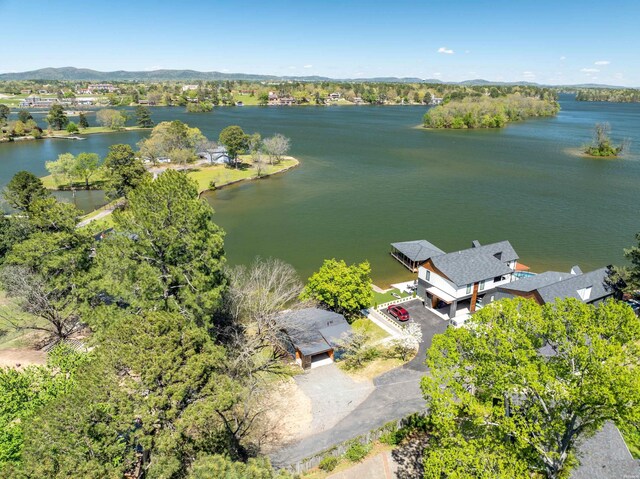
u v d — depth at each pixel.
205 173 126.94
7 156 155.25
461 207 94.50
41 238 41.69
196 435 25.86
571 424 21.11
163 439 21.33
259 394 34.72
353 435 32.09
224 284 38.66
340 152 159.00
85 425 20.56
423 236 78.19
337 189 110.69
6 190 82.00
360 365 41.31
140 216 35.00
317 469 28.88
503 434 22.92
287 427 33.16
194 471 19.77
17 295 42.56
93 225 45.75
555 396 20.97
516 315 24.02
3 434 23.48
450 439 23.28
